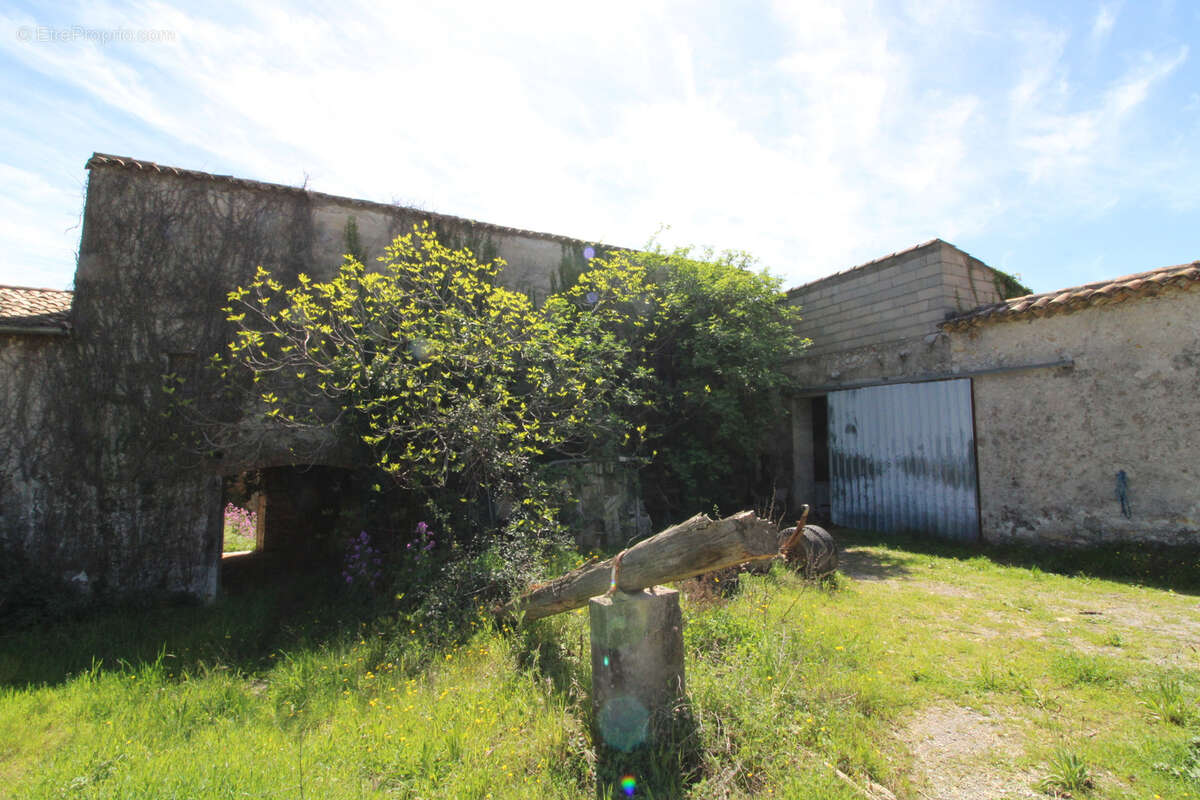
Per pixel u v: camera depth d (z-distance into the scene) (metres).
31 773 3.21
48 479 6.61
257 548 12.27
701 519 3.19
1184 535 6.77
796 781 2.69
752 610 4.91
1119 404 7.37
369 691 4.18
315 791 2.75
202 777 2.89
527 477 7.41
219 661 5.02
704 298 10.50
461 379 7.54
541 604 4.64
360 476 8.01
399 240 8.09
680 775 2.84
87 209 6.98
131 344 7.04
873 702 3.54
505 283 9.88
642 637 3.22
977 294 9.83
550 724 3.33
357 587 6.71
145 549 6.89
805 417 12.34
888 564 7.78
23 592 6.18
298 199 8.18
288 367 7.63
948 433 9.27
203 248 7.50
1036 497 8.12
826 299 11.73
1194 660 4.18
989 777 2.86
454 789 2.79
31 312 7.00
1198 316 6.79
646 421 10.36
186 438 7.18
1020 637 4.74
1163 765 2.80
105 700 4.20
